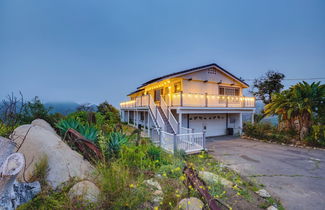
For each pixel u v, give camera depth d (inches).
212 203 90.3
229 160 250.1
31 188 83.9
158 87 601.6
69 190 90.4
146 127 611.5
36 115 238.8
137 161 152.4
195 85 485.4
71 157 119.0
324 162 242.7
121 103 868.6
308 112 360.2
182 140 277.9
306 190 156.5
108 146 161.0
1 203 64.2
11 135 112.7
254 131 447.5
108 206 86.7
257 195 141.6
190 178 102.7
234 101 489.1
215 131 524.1
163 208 96.2
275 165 227.5
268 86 716.0
